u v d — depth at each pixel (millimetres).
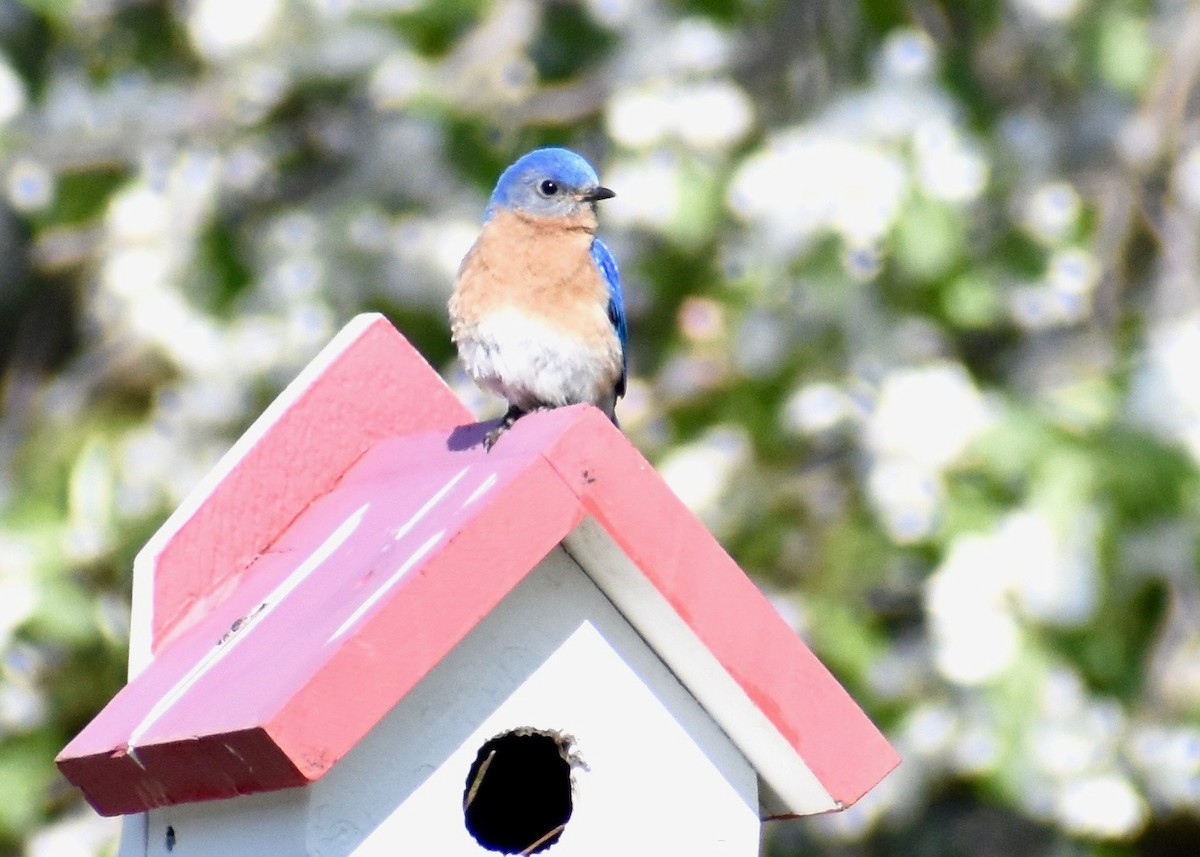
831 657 13781
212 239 14594
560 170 10062
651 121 13523
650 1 15039
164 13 15797
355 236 14227
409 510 7688
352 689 6746
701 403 13977
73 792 14188
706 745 7527
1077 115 16031
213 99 14844
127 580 13844
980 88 15203
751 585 7223
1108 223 15602
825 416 13469
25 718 13688
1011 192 14555
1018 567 12805
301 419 9016
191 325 14039
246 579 8719
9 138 14812
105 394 15430
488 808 8367
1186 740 13633
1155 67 15805
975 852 15695
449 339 14555
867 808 13805
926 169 13117
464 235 14102
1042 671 12906
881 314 13828
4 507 14547
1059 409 13398
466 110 14617
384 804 7164
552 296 9719
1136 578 13562
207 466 13953
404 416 9133
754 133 14430
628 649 7449
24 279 18031
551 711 7363
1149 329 14617
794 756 7363
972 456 13133
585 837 7371
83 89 15203
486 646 7309
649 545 7094
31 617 13266
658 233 13672
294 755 6660
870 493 13414
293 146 15031
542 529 6992
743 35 15383
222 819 7688
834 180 13000
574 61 15555
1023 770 13031
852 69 15203
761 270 13516
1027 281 14445
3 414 17922
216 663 7785
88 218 15406
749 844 7543
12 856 13805
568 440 7043
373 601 6945
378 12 14555
